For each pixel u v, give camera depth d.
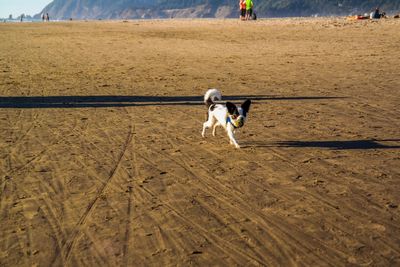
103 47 29.89
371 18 48.75
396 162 7.57
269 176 7.07
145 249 5.06
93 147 8.69
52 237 5.36
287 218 5.68
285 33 35.12
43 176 7.24
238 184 6.78
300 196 6.30
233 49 26.30
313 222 5.57
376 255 4.83
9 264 4.84
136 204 6.17
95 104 12.59
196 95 13.62
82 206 6.14
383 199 6.15
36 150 8.55
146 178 7.08
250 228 5.46
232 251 4.98
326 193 6.38
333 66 18.78
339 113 11.05
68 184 6.89
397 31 31.38
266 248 5.02
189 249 5.04
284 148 8.45
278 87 14.63
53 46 31.78
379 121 10.23
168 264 4.76
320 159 7.80
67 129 10.01
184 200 6.26
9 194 6.57
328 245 5.05
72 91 14.61
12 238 5.36
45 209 6.07
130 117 11.05
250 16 58.22
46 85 15.86
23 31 53.31
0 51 29.27
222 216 5.78
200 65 20.16
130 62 21.73
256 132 9.54
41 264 4.83
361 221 5.56
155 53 25.48
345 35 31.30
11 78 17.69
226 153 8.23
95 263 4.82
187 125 10.22
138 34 41.47
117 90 14.65
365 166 7.41
